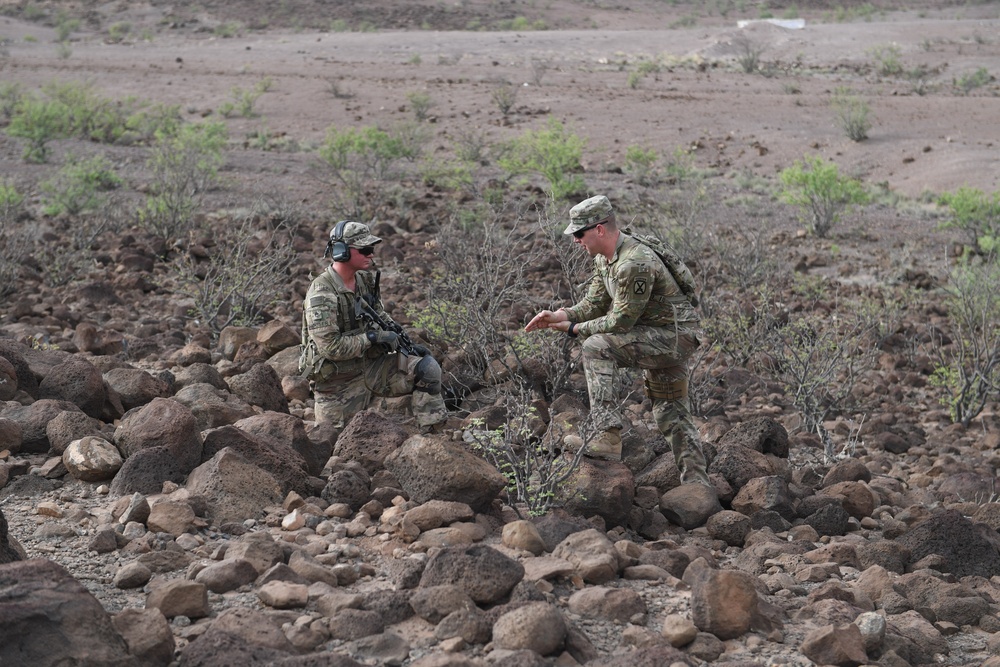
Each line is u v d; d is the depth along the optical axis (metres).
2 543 4.10
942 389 11.10
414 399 6.60
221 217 18.91
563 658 3.83
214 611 4.12
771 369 10.62
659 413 6.13
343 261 6.27
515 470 5.44
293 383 7.99
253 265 12.04
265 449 5.62
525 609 3.87
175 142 24.16
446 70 45.09
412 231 18.19
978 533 5.48
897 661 4.09
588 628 4.16
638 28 75.81
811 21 76.50
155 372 8.42
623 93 38.25
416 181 23.56
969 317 11.91
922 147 28.92
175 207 17.36
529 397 7.30
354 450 5.87
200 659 3.53
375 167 24.02
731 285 15.18
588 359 5.91
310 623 3.96
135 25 68.44
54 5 73.06
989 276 12.69
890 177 27.06
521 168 22.55
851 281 17.03
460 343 8.48
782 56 50.16
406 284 12.77
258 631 3.76
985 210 19.64
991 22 58.94
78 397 6.46
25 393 6.47
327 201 21.19
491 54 50.97
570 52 51.50
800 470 7.34
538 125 33.06
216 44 59.72
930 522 5.56
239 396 7.25
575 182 22.52
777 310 12.26
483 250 9.55
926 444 9.22
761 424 7.26
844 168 27.95
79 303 12.34
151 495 5.29
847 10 83.56
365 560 4.79
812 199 20.64
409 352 6.56
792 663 4.01
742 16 83.12
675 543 5.40
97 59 50.91
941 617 4.72
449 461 5.30
